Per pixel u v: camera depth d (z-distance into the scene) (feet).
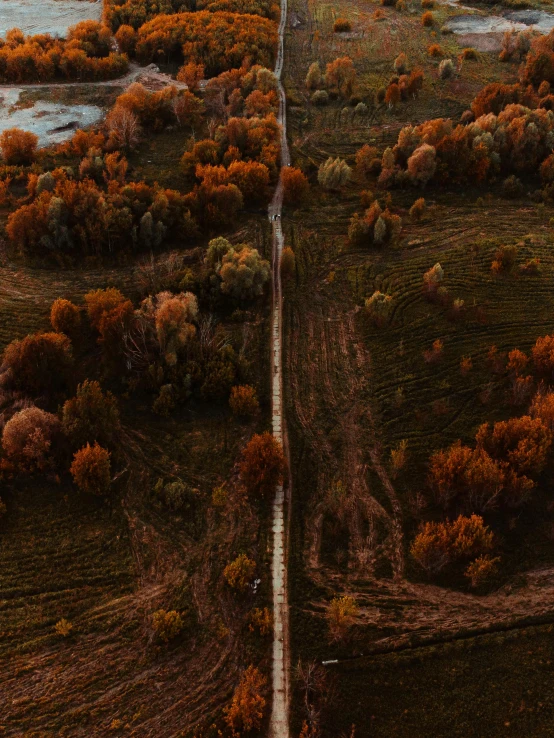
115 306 169.58
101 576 120.88
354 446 147.54
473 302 186.39
